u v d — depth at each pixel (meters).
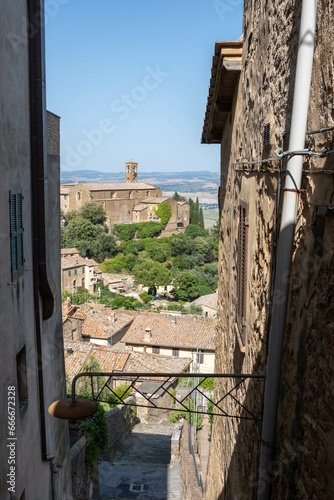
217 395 10.61
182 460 18.92
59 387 10.27
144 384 29.03
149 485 19.31
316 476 3.25
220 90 8.29
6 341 5.89
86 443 15.81
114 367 29.31
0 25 5.62
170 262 88.00
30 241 7.46
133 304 65.12
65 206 102.31
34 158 7.54
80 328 37.97
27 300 7.19
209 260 91.62
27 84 7.18
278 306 4.02
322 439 3.14
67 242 87.06
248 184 6.50
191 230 106.69
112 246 90.06
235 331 7.72
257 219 5.70
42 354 8.23
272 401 4.26
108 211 109.62
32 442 7.48
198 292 74.50
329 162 3.03
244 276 6.68
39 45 7.36
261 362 5.23
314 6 3.31
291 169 3.63
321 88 3.22
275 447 4.36
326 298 3.09
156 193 123.06
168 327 40.44
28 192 7.29
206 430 23.83
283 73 4.37
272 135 4.79
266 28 5.22
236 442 7.07
